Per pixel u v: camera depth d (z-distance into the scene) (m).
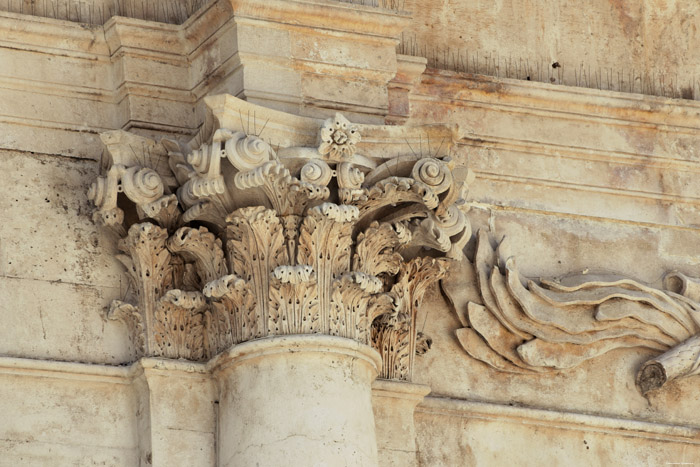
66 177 28.78
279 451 26.66
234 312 27.83
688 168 32.88
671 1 34.19
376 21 29.17
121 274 28.59
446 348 30.31
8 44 28.98
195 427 27.61
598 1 33.75
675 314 31.39
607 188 32.25
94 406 27.69
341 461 26.70
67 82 29.19
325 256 27.81
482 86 31.67
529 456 30.16
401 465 28.81
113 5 29.88
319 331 27.47
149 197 27.88
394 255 29.05
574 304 30.77
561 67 33.03
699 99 33.78
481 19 32.78
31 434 27.16
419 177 28.09
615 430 30.77
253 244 27.70
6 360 27.17
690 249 32.56
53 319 27.91
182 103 29.34
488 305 30.38
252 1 28.39
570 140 32.19
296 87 28.48
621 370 31.28
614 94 32.44
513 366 30.50
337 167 27.66
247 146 27.02
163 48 29.34
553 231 31.67
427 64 32.00
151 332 27.91
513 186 31.67
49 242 28.30
